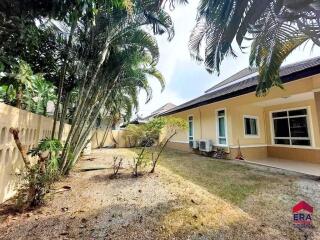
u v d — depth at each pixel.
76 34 5.47
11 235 2.62
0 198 3.37
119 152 12.86
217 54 5.31
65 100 5.77
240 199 4.22
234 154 9.80
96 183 5.17
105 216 3.29
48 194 4.06
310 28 4.03
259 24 4.37
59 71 5.34
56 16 3.26
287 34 4.39
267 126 10.79
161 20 5.52
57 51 5.17
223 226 3.01
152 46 6.25
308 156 8.77
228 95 8.54
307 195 4.44
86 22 5.06
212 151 11.09
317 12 3.63
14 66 3.21
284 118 9.88
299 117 9.14
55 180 4.47
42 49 4.90
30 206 3.44
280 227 3.00
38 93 4.63
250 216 3.38
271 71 5.12
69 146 5.62
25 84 3.42
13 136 3.65
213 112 11.38
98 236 2.68
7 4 2.92
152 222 3.11
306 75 5.46
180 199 4.12
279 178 5.98
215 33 4.92
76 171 6.44
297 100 8.99
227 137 10.17
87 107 6.17
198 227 2.96
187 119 14.14
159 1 4.67
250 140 10.38
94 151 13.56
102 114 12.04
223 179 5.95
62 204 3.71
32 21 3.37
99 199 4.05
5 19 2.95
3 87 3.42
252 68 6.56
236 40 4.63
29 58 4.57
